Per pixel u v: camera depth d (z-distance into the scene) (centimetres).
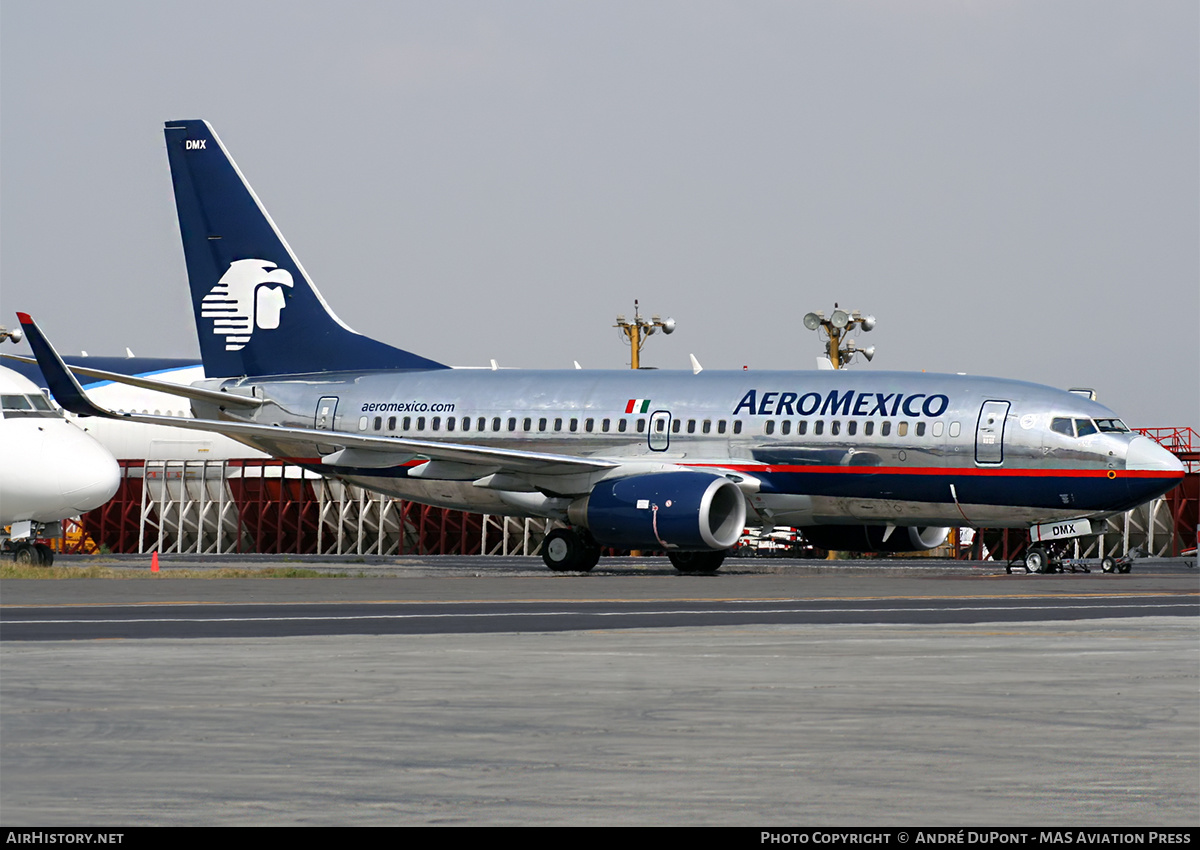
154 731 2716
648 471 11225
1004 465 10519
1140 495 10225
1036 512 10581
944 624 5447
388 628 5206
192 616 5803
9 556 12212
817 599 7262
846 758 2448
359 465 12144
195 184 13662
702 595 7600
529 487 11625
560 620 5656
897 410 10869
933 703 3131
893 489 10850
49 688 3341
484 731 2730
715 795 2139
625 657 4106
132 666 3825
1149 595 7788
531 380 12406
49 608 6275
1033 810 2034
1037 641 4653
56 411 10988
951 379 10956
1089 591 8162
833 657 4116
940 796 2133
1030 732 2728
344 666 3844
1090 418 10462
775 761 2416
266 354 13512
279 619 5656
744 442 11294
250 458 19475
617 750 2520
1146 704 3119
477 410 12388
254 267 13538
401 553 18750
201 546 19675
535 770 2333
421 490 12600
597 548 11575
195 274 13688
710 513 11319
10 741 2594
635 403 11788
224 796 2120
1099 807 2058
